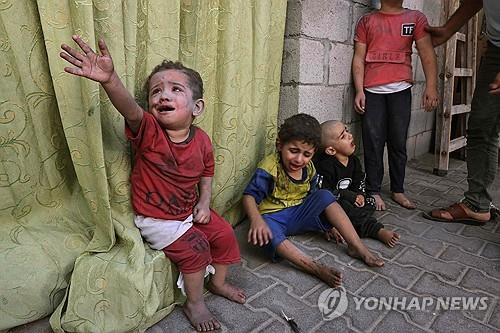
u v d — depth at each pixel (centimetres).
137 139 148
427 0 376
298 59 238
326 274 182
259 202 210
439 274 197
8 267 145
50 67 141
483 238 239
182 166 157
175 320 159
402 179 293
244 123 217
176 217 161
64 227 164
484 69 235
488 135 242
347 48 276
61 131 160
